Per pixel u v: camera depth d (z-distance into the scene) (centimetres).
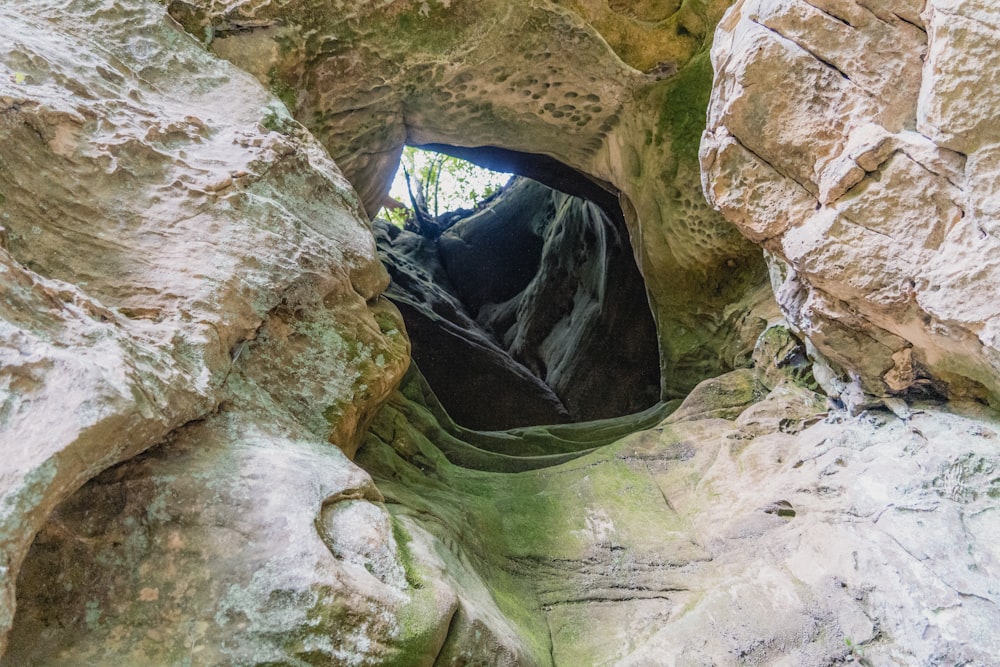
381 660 201
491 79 492
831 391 380
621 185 577
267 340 293
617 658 280
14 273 205
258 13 425
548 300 977
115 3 368
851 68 284
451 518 345
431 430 521
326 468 254
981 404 296
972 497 266
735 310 562
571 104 523
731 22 338
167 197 292
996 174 237
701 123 510
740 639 265
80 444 181
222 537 214
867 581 264
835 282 290
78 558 202
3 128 256
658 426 479
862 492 298
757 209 323
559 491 404
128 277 264
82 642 191
